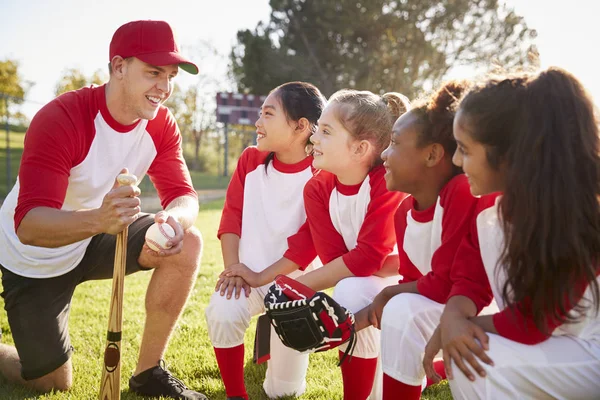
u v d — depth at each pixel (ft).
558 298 5.58
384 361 6.82
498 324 5.97
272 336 9.09
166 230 8.82
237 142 126.00
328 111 8.52
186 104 128.57
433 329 6.77
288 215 9.84
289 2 89.92
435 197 7.36
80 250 9.71
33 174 8.75
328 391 9.31
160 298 9.34
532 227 5.54
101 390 7.27
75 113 9.28
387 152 7.35
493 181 6.05
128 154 10.05
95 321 13.43
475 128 5.87
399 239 7.89
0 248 9.58
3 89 127.24
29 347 9.32
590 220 5.53
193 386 9.68
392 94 9.05
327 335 7.20
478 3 85.66
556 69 5.76
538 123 5.59
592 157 5.58
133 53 9.21
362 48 88.99
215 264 20.84
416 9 85.20
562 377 5.82
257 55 91.09
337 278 8.48
